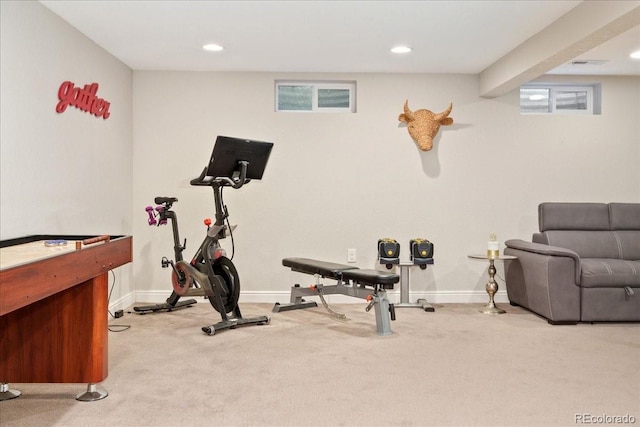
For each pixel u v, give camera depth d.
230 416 2.63
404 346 3.94
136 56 5.02
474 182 5.71
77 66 4.20
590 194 5.77
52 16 3.77
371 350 3.83
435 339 4.14
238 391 2.99
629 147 5.79
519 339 4.15
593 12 3.49
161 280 5.60
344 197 5.67
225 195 5.61
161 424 2.54
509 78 4.86
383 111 5.67
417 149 5.69
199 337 4.17
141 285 5.60
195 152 5.59
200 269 4.62
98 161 4.62
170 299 5.09
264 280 5.66
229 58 5.09
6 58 3.18
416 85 5.68
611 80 5.79
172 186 5.59
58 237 3.34
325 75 5.65
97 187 4.60
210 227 4.64
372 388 3.04
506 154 5.72
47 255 2.31
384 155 5.68
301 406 2.77
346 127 5.66
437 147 5.70
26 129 3.41
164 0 3.59
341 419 2.60
